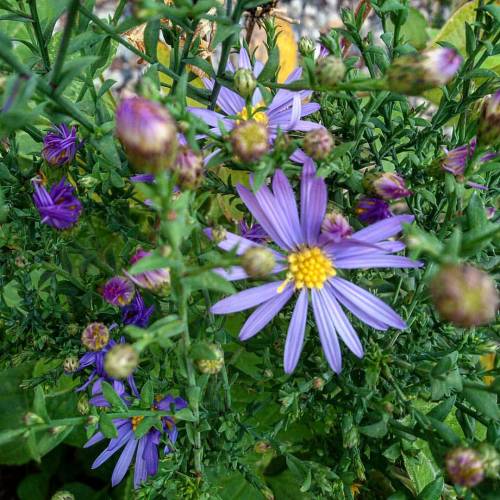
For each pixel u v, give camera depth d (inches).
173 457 4.5
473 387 3.6
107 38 4.2
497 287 4.7
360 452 5.0
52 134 4.7
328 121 5.1
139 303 4.6
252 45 8.3
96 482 7.7
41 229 4.6
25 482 7.5
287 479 6.3
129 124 2.6
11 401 6.8
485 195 4.9
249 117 3.9
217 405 4.6
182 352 3.6
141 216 6.1
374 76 4.7
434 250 3.0
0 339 5.4
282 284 4.0
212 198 5.6
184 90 3.3
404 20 4.3
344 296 4.1
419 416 3.7
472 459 3.1
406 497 4.0
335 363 4.0
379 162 5.0
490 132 3.5
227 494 6.1
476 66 4.6
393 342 4.4
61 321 4.9
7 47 2.8
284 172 4.1
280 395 4.3
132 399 4.3
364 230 3.9
